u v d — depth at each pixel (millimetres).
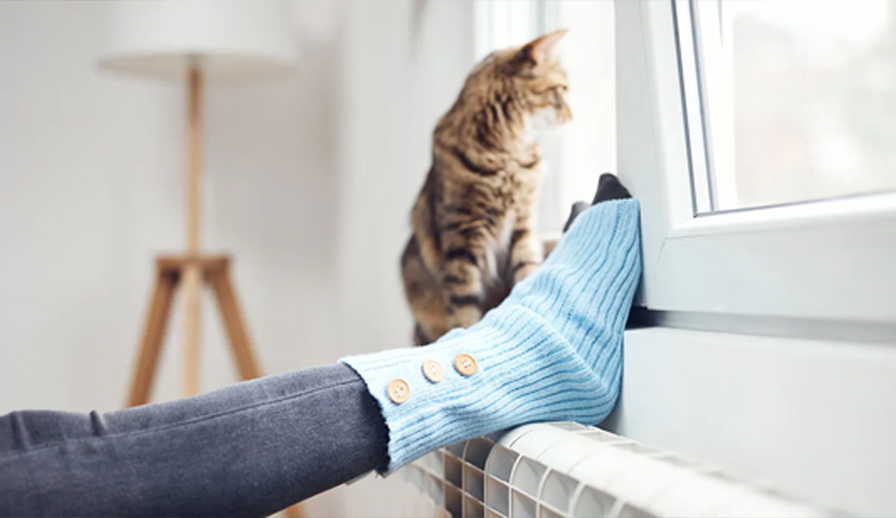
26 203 2074
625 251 754
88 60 2113
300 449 566
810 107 601
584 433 620
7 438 499
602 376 716
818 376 512
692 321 710
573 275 747
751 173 665
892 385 461
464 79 1308
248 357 1972
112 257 2141
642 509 450
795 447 528
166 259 1909
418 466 830
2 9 2059
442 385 624
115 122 2145
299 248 2322
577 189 1069
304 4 2320
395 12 1656
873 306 499
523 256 1151
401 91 1620
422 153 1503
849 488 488
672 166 709
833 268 529
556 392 684
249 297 2279
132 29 1767
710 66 709
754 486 479
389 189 1702
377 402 599
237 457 544
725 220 646
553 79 1097
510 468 613
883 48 537
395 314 1647
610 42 993
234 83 2080
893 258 484
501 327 701
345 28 2105
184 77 2010
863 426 479
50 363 2086
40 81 2080
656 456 541
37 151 2080
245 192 2279
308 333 2322
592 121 1033
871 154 549
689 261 682
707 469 510
